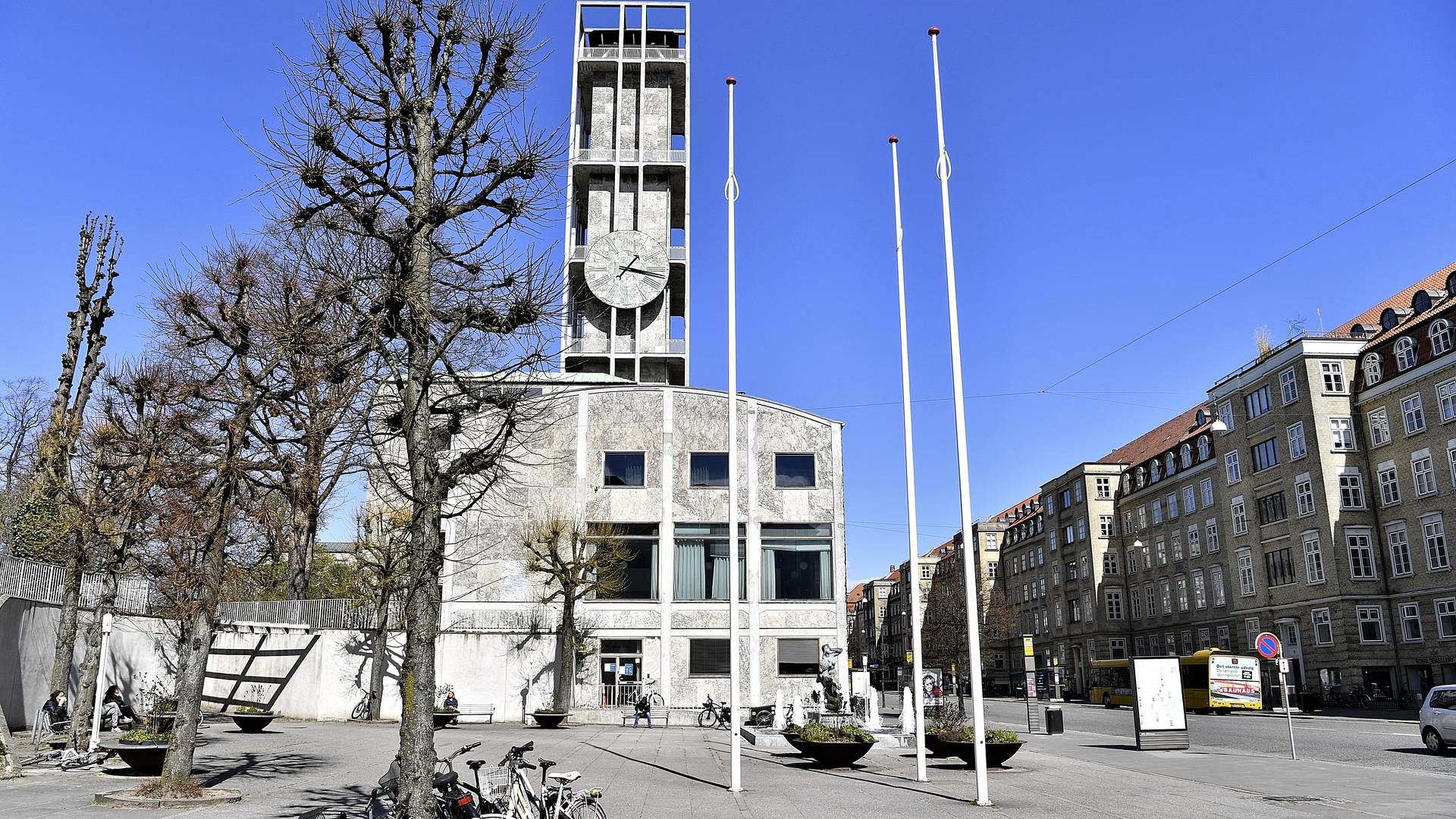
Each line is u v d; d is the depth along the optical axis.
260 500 21.84
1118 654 79.12
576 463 41.91
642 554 41.31
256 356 19.31
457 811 10.76
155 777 18.20
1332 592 49.06
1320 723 39.16
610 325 61.84
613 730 35.12
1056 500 89.56
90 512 23.41
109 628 21.56
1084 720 47.41
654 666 40.03
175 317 19.98
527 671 39.44
